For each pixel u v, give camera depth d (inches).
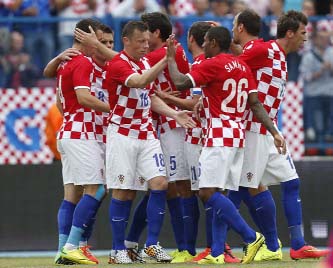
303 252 1389.0
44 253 1765.5
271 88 1370.6
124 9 2000.5
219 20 1827.0
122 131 1336.1
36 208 1795.0
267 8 2087.8
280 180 1389.0
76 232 1369.3
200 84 1282.0
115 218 1357.0
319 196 1802.4
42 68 1849.2
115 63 1321.4
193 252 1429.6
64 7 2018.9
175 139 1419.8
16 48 1844.2
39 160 1854.1
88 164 1368.1
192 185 1400.1
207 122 1304.1
